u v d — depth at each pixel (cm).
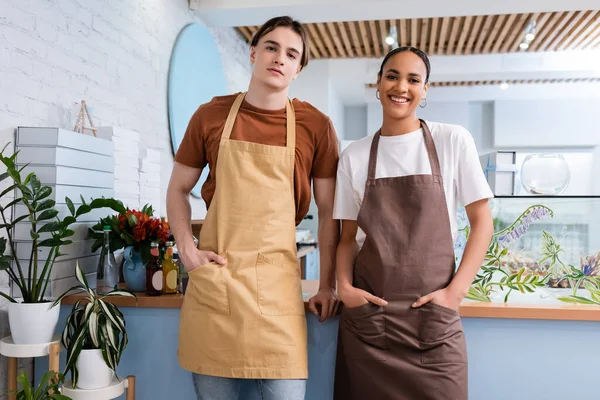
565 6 425
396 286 166
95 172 238
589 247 195
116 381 191
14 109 212
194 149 184
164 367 212
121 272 253
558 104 851
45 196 188
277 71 171
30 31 222
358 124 946
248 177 174
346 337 176
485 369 195
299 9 425
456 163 171
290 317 172
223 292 168
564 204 196
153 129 355
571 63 676
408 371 165
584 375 191
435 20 554
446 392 163
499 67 688
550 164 211
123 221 219
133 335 212
